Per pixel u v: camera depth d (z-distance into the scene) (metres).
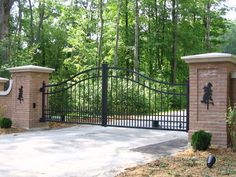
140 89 17.50
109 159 8.02
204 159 7.75
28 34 35.66
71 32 28.53
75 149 9.20
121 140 10.56
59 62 35.66
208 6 30.94
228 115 8.71
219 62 9.04
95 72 20.23
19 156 8.39
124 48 29.88
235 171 6.70
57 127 14.02
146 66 31.75
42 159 8.05
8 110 14.06
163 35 29.45
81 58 27.33
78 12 29.80
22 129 13.15
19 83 13.70
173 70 30.17
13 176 6.62
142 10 29.66
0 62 20.50
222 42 34.69
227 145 8.88
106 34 28.52
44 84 13.83
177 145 9.64
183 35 29.22
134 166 7.31
